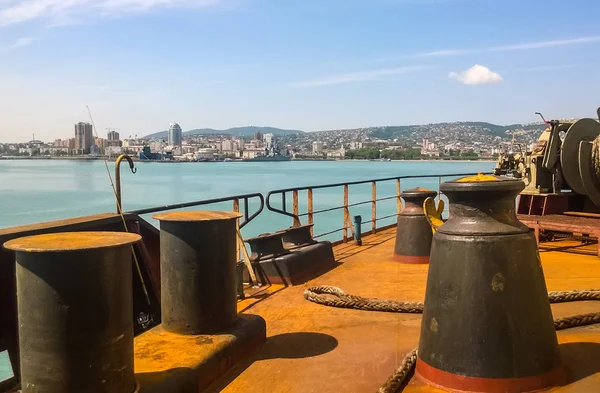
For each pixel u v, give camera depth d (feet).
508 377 10.56
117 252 9.46
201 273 13.46
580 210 31.55
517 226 11.11
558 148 29.81
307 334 15.46
